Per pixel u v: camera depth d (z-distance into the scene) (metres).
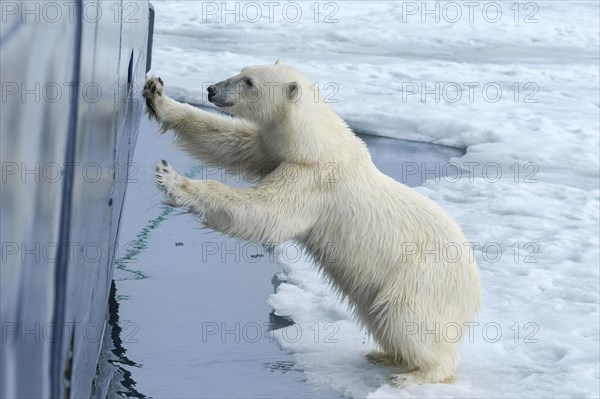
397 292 8.70
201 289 10.87
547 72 28.09
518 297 11.12
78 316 4.31
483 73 27.52
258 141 9.41
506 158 18.17
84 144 4.27
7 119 3.13
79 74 3.99
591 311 10.77
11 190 3.17
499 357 9.48
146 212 13.42
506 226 13.91
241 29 33.09
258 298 10.74
